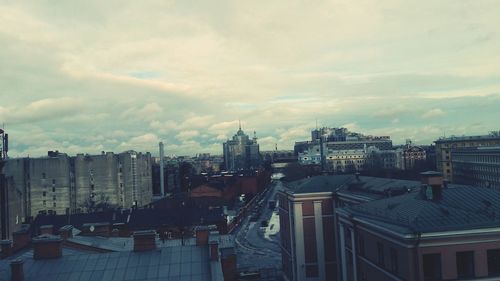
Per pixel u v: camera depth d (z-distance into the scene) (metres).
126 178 166.75
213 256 28.25
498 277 30.80
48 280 26.73
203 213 101.69
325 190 61.56
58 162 152.62
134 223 95.50
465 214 32.50
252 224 129.25
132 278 26.80
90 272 27.48
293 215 62.09
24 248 35.62
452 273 30.62
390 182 54.78
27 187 150.12
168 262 28.39
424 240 30.50
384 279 35.41
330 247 60.69
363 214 40.19
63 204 152.25
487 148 179.00
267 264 80.19
